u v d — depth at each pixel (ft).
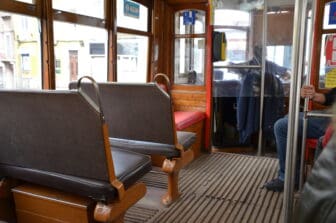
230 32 14.66
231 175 11.91
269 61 14.61
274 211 8.86
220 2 14.42
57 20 9.91
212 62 14.78
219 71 14.99
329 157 2.31
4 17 8.52
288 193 4.64
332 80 12.13
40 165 6.47
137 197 6.88
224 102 15.67
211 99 15.08
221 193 10.14
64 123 5.72
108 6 12.32
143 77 15.51
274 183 10.39
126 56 13.88
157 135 9.00
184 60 16.25
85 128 5.62
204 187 10.66
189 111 16.02
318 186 2.27
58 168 6.29
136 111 8.84
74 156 5.99
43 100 5.59
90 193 6.01
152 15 15.16
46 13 9.49
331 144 2.42
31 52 9.45
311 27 7.88
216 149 15.92
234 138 15.92
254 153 15.61
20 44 9.09
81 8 11.03
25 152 6.49
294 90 4.42
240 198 9.75
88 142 5.74
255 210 8.93
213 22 14.55
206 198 9.75
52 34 9.73
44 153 6.28
